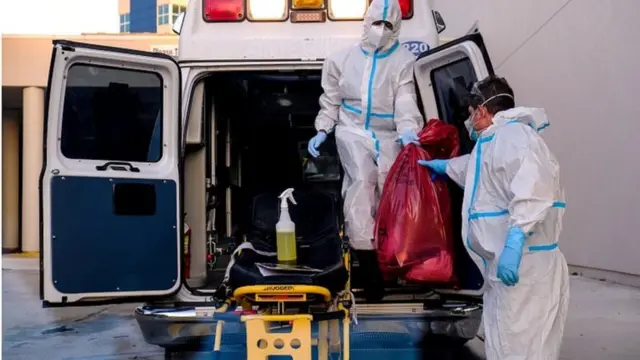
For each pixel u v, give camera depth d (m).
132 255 3.72
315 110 5.24
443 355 4.04
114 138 3.76
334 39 4.25
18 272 11.52
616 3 7.86
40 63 14.15
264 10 4.27
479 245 3.00
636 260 7.74
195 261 4.30
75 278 3.60
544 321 2.86
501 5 10.74
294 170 5.48
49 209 3.55
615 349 4.95
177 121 3.85
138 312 3.69
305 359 3.08
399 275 3.58
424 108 4.12
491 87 3.17
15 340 5.55
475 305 3.69
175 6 27.94
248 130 5.44
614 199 8.13
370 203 3.83
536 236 2.87
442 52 3.85
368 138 3.93
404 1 4.37
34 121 14.27
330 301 3.24
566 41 9.02
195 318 3.62
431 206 3.52
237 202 5.48
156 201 3.78
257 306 3.23
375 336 3.76
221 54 4.21
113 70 3.73
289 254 3.45
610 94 8.12
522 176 2.74
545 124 3.03
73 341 5.50
